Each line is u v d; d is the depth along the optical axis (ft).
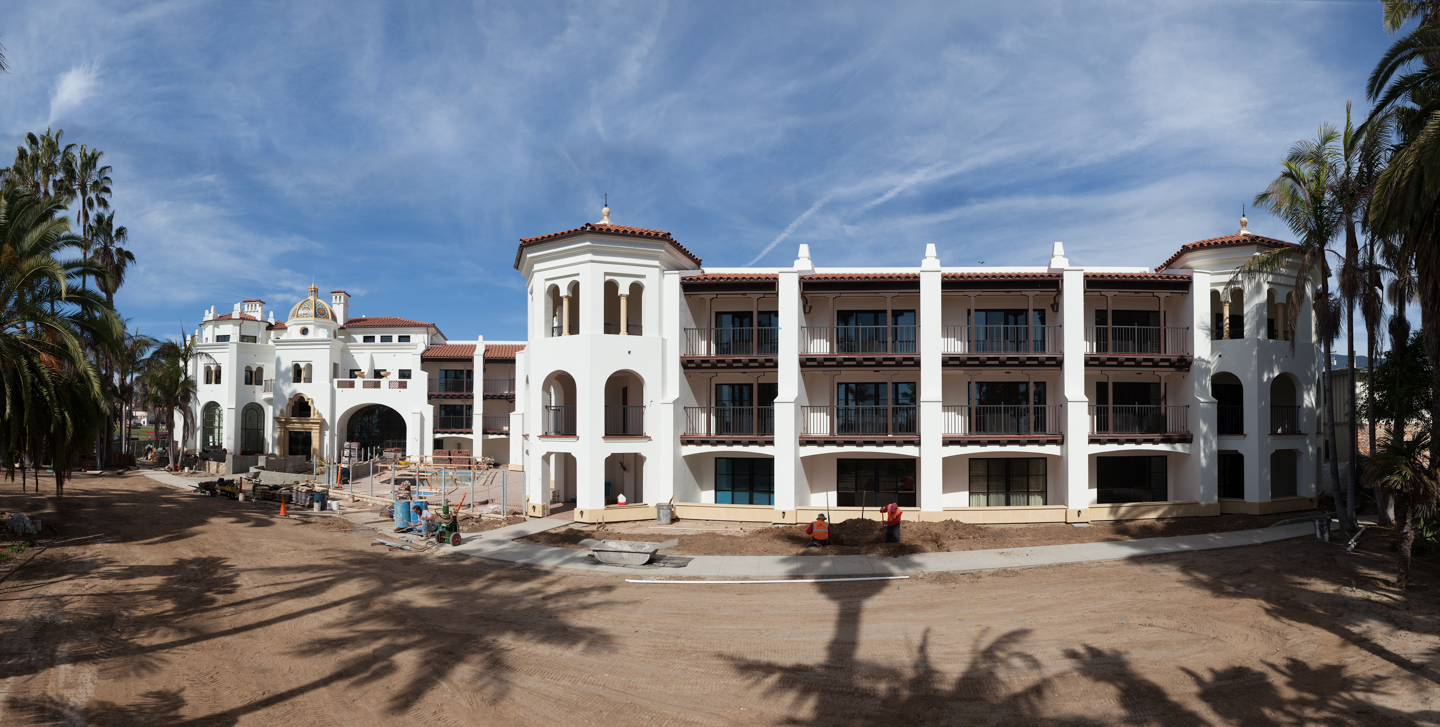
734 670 38.11
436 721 31.78
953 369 89.10
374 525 85.35
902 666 38.60
